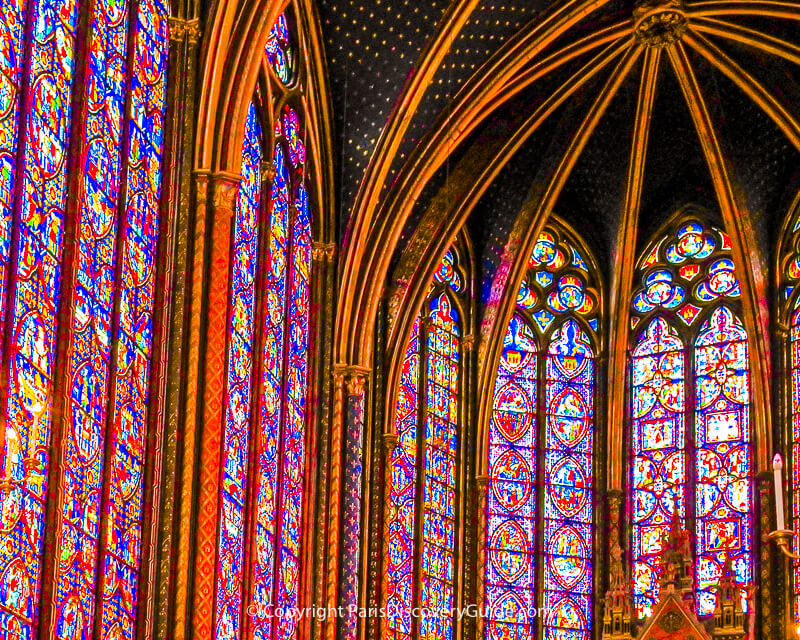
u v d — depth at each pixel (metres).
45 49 18.34
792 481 28.53
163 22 21.02
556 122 29.14
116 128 19.64
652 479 29.61
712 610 28.47
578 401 30.28
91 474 18.45
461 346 29.72
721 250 30.44
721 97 28.98
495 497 29.38
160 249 20.45
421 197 27.80
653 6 26.98
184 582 19.59
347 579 25.08
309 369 25.34
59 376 17.88
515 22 26.25
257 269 23.22
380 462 26.73
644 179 30.89
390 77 26.05
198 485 19.98
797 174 29.69
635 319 30.66
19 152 17.70
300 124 25.42
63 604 17.67
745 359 29.72
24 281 17.55
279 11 21.53
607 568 29.16
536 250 31.06
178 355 20.20
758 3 26.50
